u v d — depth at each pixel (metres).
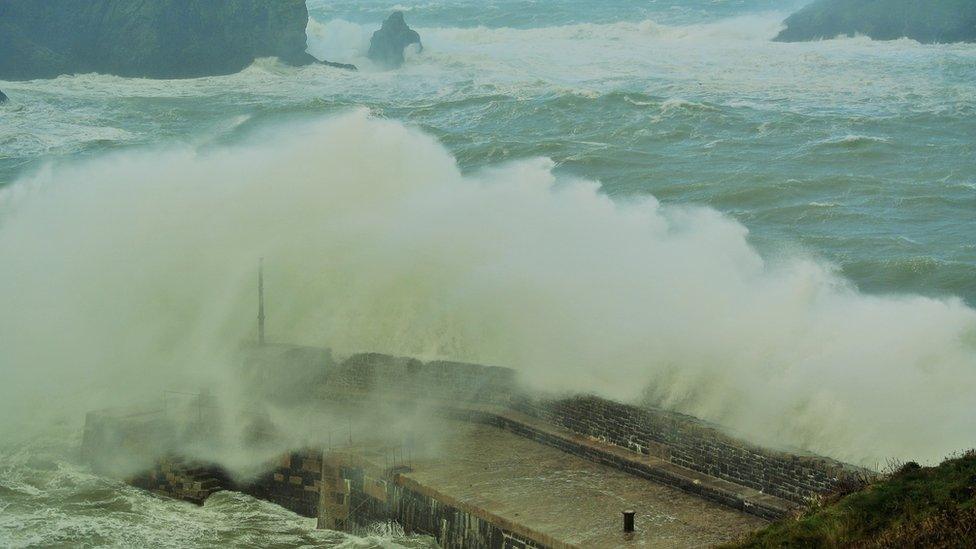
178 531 23.47
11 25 92.06
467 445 25.00
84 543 22.41
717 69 88.00
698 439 22.59
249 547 22.77
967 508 17.62
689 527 20.52
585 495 22.06
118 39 93.38
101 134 66.19
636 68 90.06
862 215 47.44
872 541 17.59
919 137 62.56
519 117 71.44
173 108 77.06
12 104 77.38
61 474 26.58
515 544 20.64
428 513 22.41
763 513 20.84
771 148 60.81
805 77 83.00
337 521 24.30
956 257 41.34
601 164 57.72
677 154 59.97
